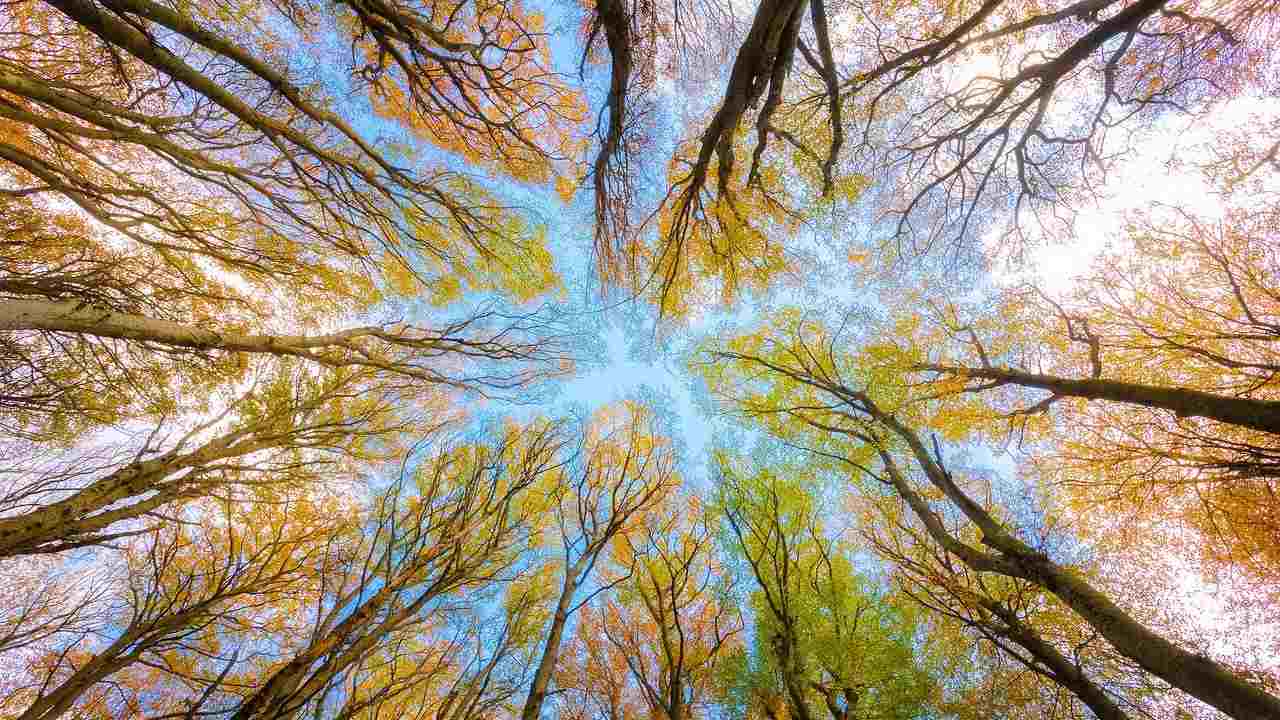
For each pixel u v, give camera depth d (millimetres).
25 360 5453
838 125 5953
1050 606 6555
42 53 5867
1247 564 7336
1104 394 5859
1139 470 7707
